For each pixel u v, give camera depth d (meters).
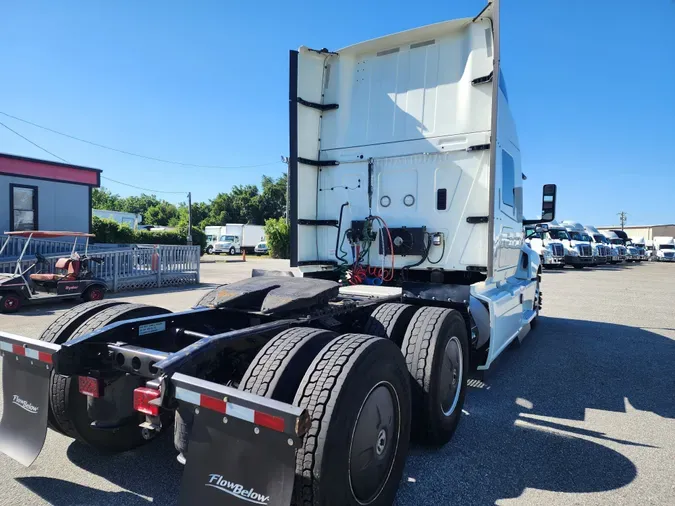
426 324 3.38
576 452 3.41
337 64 5.44
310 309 3.26
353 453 2.25
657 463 3.25
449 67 4.84
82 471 3.00
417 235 4.88
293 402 2.19
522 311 6.19
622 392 4.82
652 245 46.53
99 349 2.79
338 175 5.49
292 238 5.25
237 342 3.14
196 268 15.50
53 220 15.62
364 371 2.28
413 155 5.02
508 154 5.50
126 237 26.33
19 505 2.59
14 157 14.46
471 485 2.92
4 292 8.99
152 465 3.09
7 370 2.87
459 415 3.73
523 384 5.06
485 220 4.62
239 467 1.92
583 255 26.67
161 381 2.09
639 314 10.01
